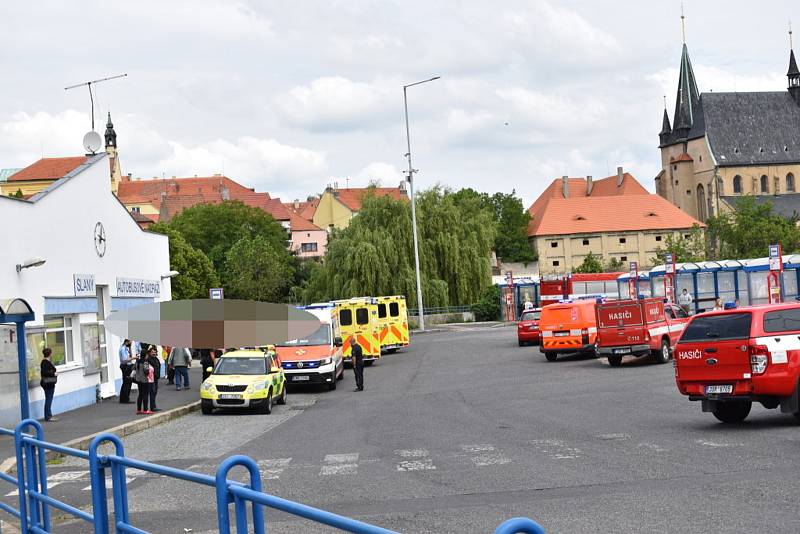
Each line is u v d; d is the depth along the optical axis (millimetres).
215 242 102875
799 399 15625
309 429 19891
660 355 33406
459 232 72375
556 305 36938
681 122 162750
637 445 14484
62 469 12625
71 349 27891
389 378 33844
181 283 76688
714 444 14117
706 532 8453
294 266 104312
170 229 78438
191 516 9016
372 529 3816
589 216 139250
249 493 4922
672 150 165000
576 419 18578
